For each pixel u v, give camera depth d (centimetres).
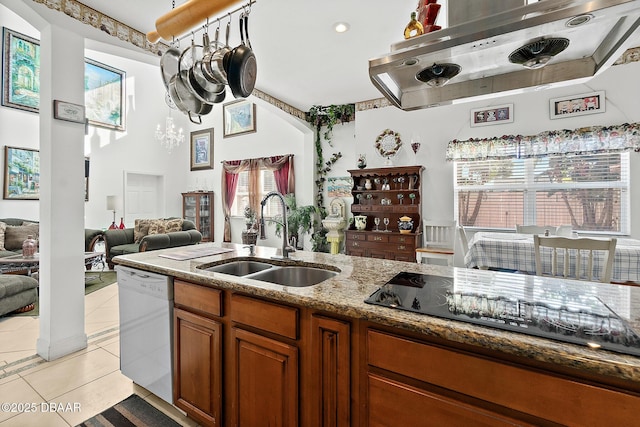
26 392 194
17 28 523
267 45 333
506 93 159
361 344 108
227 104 744
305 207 592
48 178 230
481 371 85
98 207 634
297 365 122
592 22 105
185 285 161
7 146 512
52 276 232
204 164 788
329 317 114
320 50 345
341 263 179
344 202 584
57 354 234
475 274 152
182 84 201
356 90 471
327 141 603
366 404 107
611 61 129
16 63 522
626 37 113
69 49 239
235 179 738
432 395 93
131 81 695
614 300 112
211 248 237
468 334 86
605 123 349
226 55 179
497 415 83
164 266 175
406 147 477
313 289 127
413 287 128
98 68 636
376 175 499
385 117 496
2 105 507
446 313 99
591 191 360
